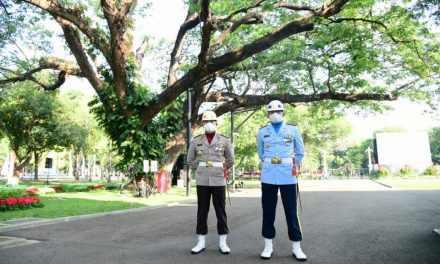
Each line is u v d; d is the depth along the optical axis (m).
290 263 4.37
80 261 4.57
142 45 22.84
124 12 15.79
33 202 10.59
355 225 7.22
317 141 52.88
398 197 14.52
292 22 14.16
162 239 6.05
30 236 6.39
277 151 4.98
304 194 17.08
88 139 39.34
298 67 21.38
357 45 18.61
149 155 18.16
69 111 34.50
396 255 4.68
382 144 50.28
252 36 20.52
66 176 66.62
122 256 4.82
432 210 9.78
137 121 17.34
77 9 16.69
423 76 22.11
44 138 34.31
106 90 18.72
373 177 46.91
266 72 22.23
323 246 5.27
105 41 17.23
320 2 17.89
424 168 48.94
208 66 14.99
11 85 29.91
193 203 13.48
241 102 23.08
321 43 18.88
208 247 5.36
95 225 7.75
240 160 49.91
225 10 17.41
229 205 12.00
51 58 21.36
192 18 22.19
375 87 22.36
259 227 7.16
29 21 20.20
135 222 8.20
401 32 17.86
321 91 23.20
